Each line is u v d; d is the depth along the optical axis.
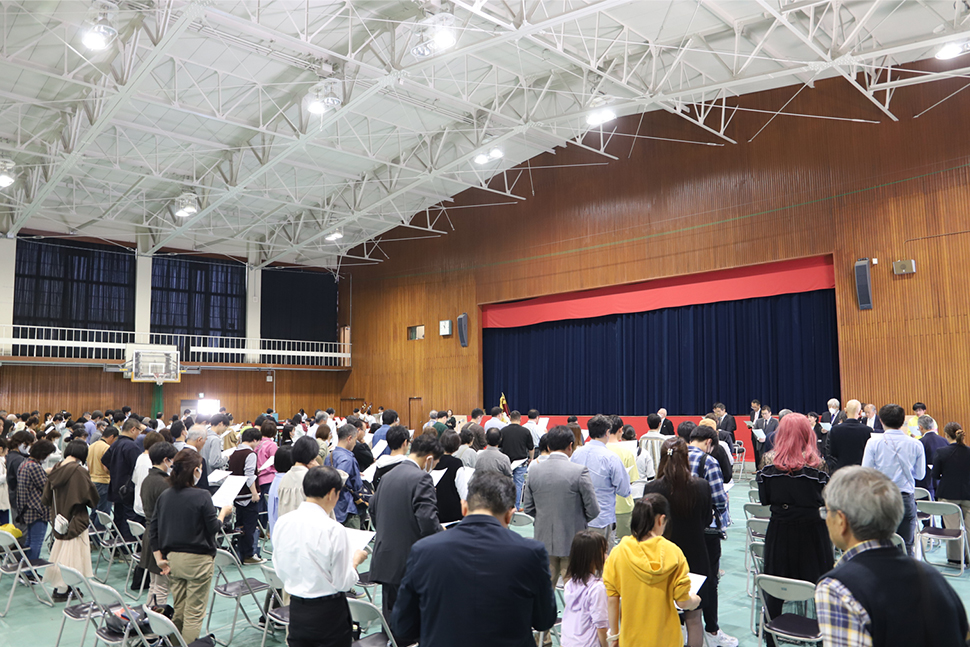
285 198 20.09
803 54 12.20
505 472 5.81
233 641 5.20
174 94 13.27
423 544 2.56
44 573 6.44
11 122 13.89
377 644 3.85
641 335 16.98
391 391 23.06
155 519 4.48
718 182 14.95
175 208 19.25
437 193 20.88
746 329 15.04
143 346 20.84
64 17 10.37
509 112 16.06
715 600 4.42
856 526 1.88
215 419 8.48
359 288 24.86
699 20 11.59
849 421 5.91
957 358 11.32
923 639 1.74
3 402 19.81
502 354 20.39
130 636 4.56
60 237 20.62
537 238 18.77
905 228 12.09
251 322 23.92
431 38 10.39
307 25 11.30
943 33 9.67
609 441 6.16
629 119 16.72
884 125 12.47
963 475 6.46
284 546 3.44
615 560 3.31
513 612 2.42
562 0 11.06
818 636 3.54
